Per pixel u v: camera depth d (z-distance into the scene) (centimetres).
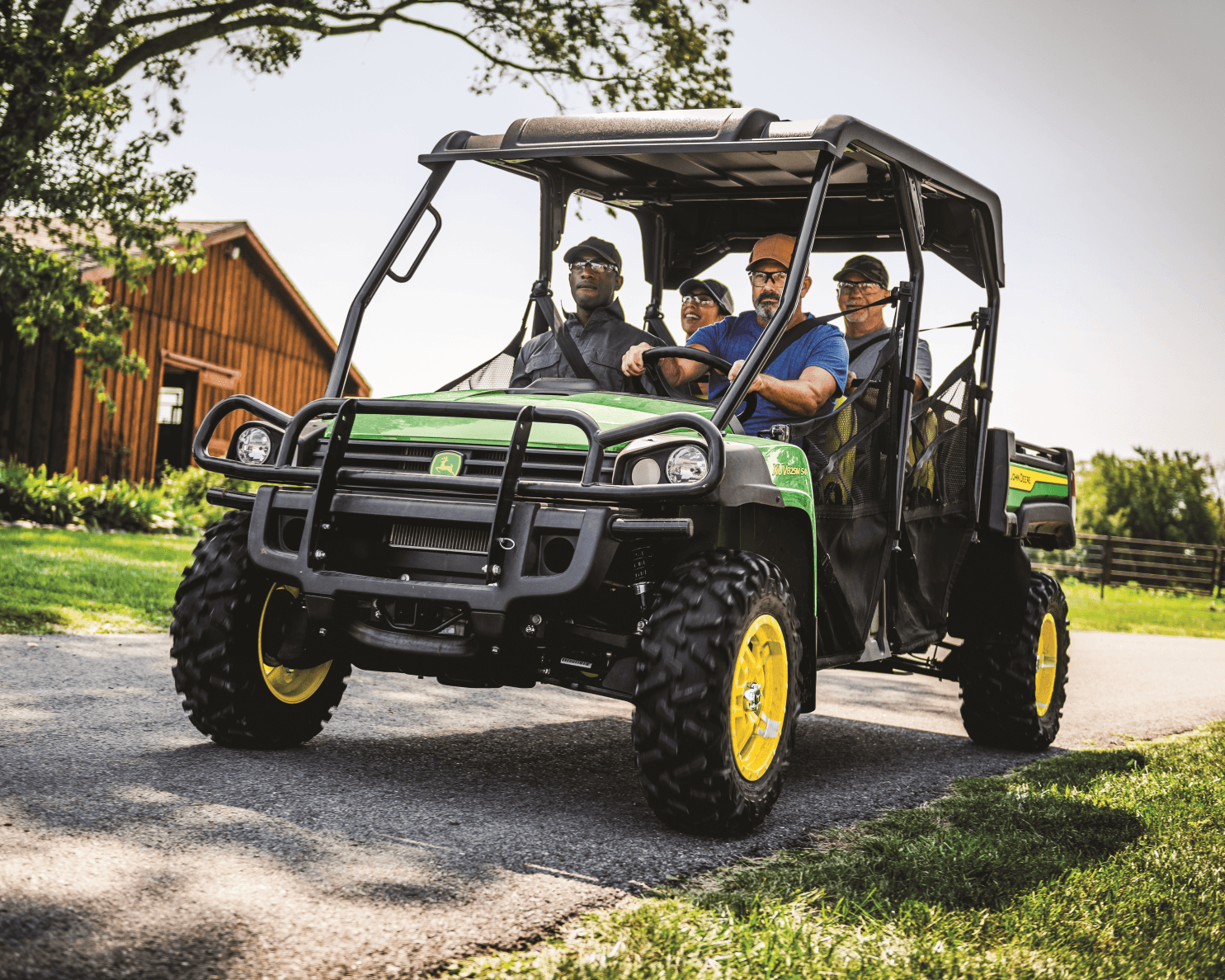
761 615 348
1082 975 249
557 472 344
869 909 281
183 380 2219
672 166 468
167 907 247
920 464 485
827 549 420
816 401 420
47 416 1852
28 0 1327
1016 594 541
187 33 1514
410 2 1552
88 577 866
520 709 544
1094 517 3525
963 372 520
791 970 238
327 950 232
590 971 229
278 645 394
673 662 333
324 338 2489
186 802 328
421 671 363
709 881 299
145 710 450
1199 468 3478
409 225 428
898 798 416
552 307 471
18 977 207
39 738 390
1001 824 371
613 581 376
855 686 747
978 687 540
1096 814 384
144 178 1445
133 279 1531
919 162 441
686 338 516
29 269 1437
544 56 1520
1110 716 647
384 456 362
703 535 377
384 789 363
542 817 346
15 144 1322
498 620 332
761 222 521
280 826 312
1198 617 1631
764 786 355
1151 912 291
